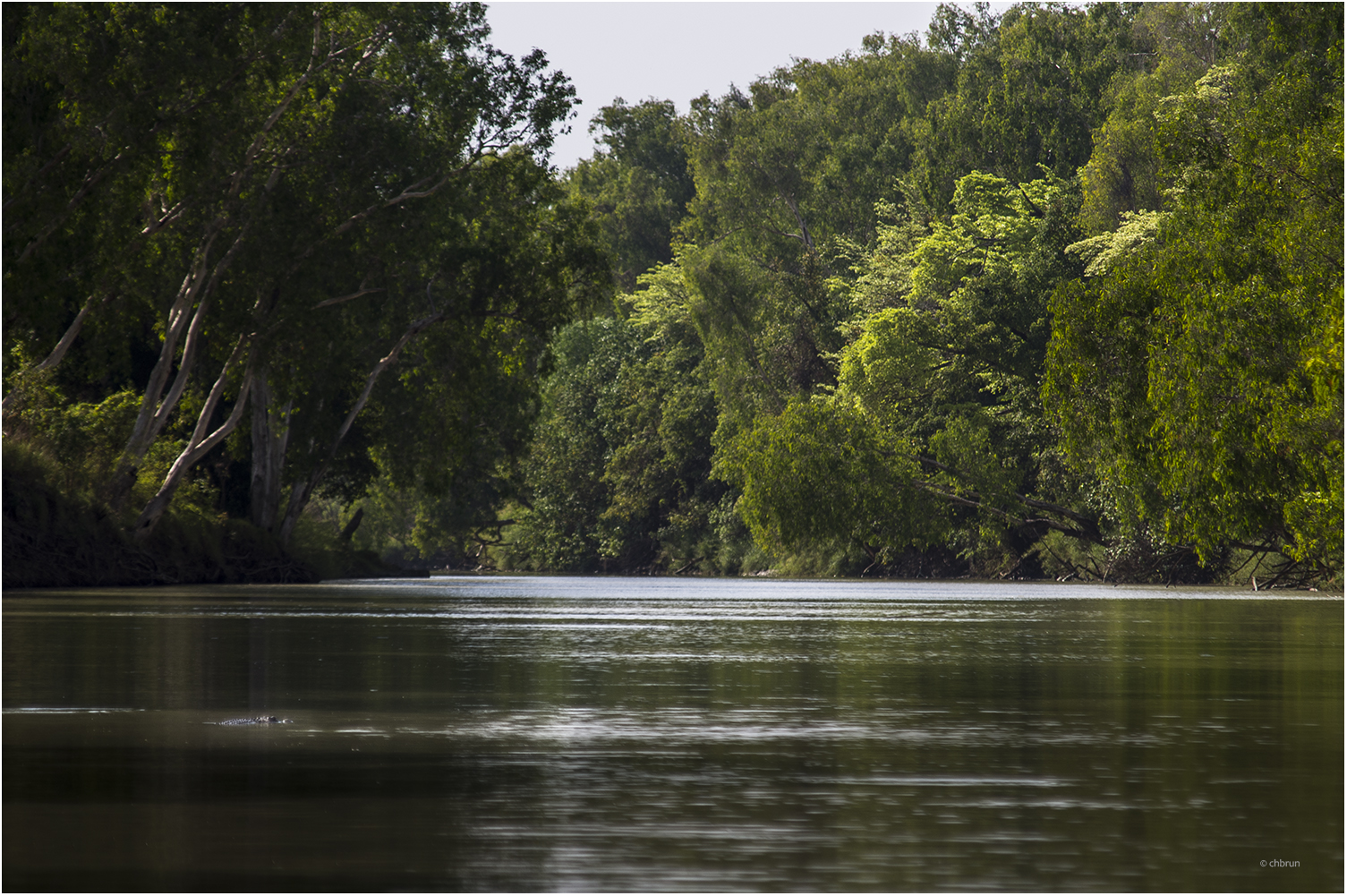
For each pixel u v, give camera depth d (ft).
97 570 327.26
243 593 295.28
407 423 427.33
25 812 46.06
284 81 338.34
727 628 162.30
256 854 39.83
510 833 42.93
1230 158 288.51
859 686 90.02
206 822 44.55
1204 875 37.68
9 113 271.90
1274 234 260.42
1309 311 245.24
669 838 42.37
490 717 72.13
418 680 92.48
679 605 242.99
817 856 39.91
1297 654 119.65
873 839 42.27
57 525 320.70
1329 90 282.15
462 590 343.05
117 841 41.60
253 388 413.80
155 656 112.98
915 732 66.80
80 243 292.20
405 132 343.87
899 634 151.74
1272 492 260.42
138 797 48.96
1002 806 47.70
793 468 442.91
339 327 355.97
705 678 95.09
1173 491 281.13
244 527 403.75
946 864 38.96
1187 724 70.08
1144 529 409.90
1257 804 48.08
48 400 344.08
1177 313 275.59
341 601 255.91
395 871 37.88
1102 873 37.86
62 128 280.10
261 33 305.12
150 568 347.97
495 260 373.81
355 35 350.43
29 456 321.32
